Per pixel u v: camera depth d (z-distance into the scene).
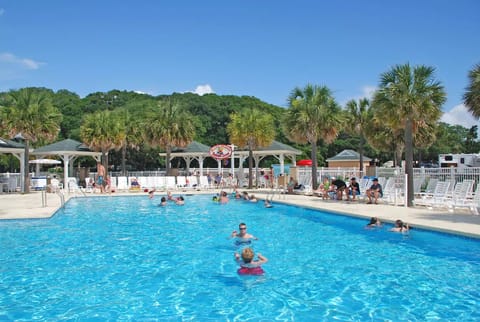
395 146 36.34
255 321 6.24
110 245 11.80
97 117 35.12
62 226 15.17
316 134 25.41
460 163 40.44
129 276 8.66
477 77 16.00
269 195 25.98
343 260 9.85
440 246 11.20
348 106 35.03
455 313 6.45
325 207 17.84
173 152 40.00
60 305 6.96
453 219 13.60
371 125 34.56
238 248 11.38
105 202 24.19
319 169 32.69
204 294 7.50
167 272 8.98
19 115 28.27
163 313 6.59
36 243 12.03
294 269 9.12
